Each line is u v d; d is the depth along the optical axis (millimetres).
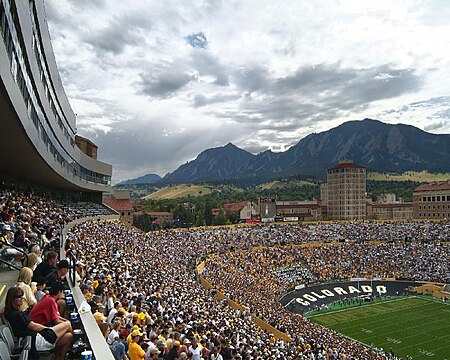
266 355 31547
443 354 52156
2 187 38250
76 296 12922
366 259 95500
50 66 44188
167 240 80250
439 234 109375
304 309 70562
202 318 31859
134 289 27766
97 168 84938
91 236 43188
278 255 91312
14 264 17953
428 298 79375
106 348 8008
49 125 45594
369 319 66125
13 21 24656
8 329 8578
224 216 180000
